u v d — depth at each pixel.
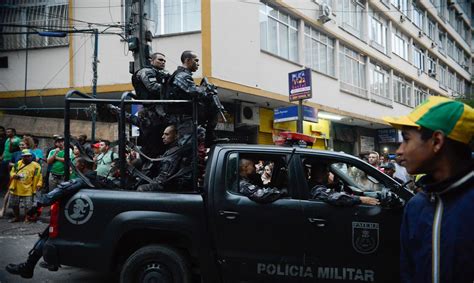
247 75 12.91
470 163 1.73
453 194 1.67
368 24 21.27
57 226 4.13
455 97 32.59
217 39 12.09
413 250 1.77
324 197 3.98
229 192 4.11
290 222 3.95
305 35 16.23
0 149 12.15
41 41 13.70
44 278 5.25
